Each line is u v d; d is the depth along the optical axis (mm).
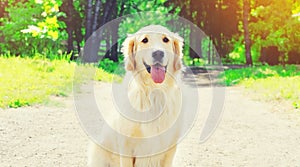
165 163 4621
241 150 6539
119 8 24453
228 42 32531
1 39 22484
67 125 7805
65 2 22812
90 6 21312
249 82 14922
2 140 6711
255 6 29031
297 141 7074
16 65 13328
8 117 8234
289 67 22672
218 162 5910
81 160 5863
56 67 13445
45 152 6199
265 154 6324
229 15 31781
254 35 30141
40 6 21188
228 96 12016
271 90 12383
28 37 21500
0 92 9820
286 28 26594
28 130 7375
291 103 10453
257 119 8875
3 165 5598
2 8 24141
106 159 4844
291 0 25844
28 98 9609
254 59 32156
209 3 30641
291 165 5812
